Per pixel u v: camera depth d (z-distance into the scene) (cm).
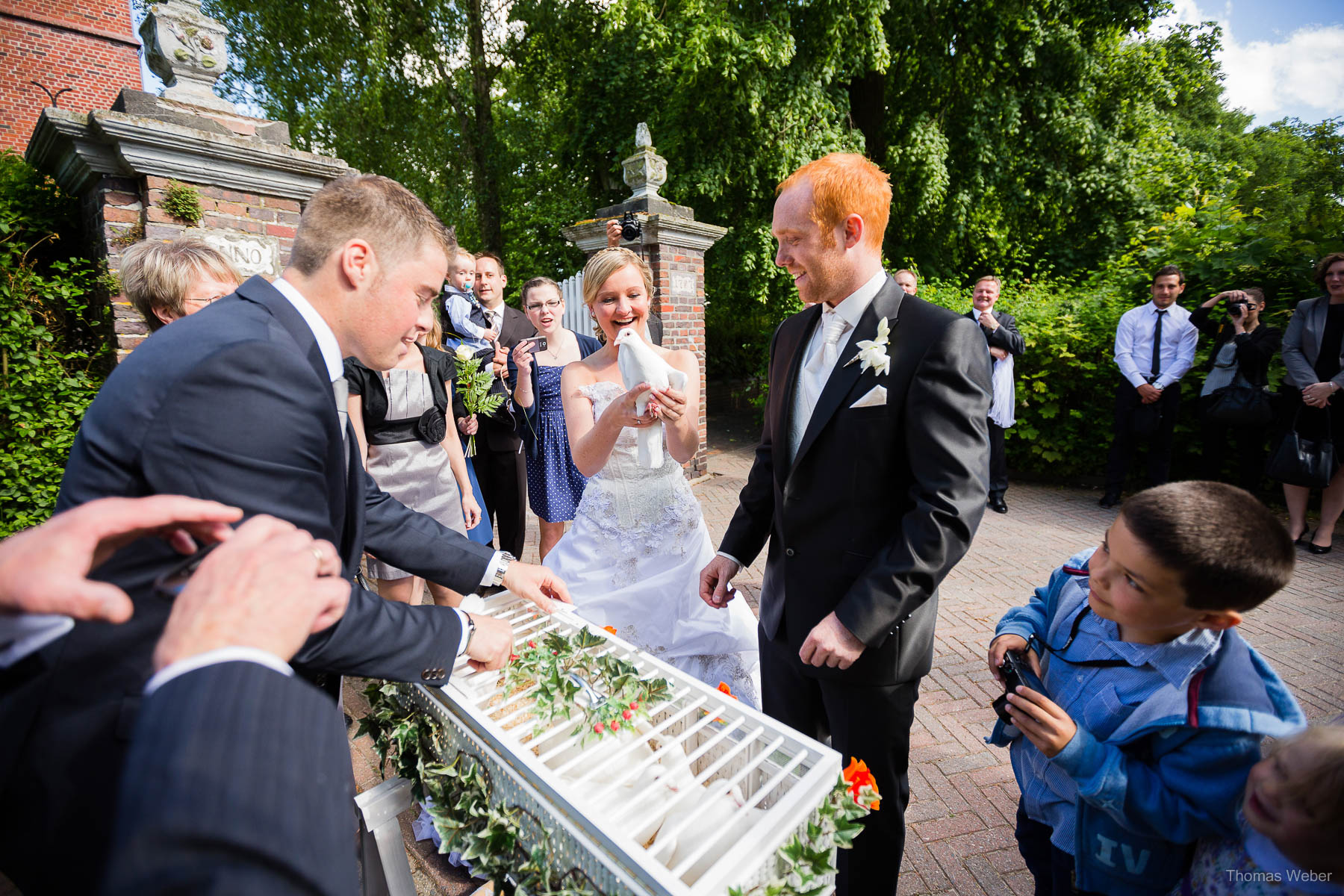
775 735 119
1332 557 452
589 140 1063
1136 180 1055
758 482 196
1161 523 104
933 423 140
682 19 848
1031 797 140
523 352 389
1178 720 110
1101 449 663
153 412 87
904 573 136
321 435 100
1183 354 547
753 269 943
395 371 272
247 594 66
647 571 249
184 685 60
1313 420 448
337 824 61
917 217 1045
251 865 53
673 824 108
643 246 609
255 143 387
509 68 1311
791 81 881
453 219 1220
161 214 367
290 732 60
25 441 375
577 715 129
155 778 55
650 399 206
